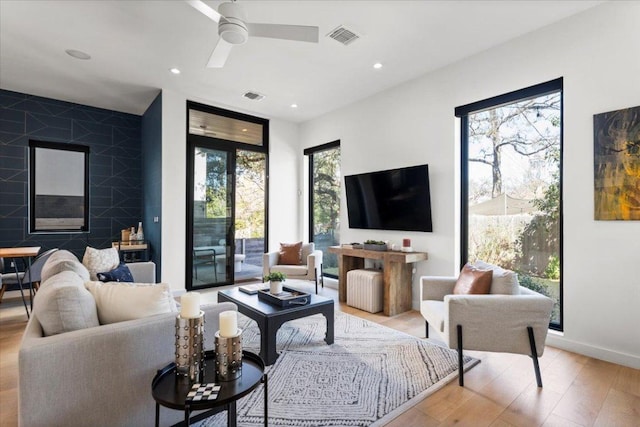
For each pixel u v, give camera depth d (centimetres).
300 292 310
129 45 334
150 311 164
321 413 190
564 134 285
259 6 269
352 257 458
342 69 388
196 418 170
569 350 279
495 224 354
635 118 247
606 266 261
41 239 489
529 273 328
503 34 313
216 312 181
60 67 387
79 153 521
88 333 140
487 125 362
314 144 577
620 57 255
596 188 265
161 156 461
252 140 562
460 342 225
